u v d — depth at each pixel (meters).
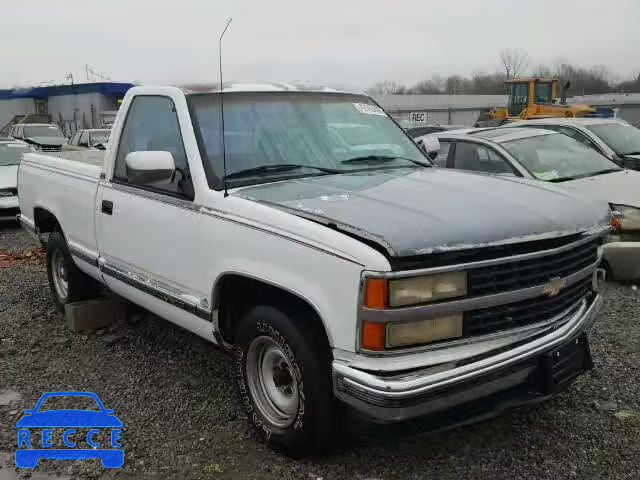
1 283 7.11
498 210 3.06
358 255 2.68
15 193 11.39
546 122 8.98
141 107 4.32
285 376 3.36
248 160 3.77
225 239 3.37
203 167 3.64
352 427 3.04
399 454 3.37
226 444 3.53
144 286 4.19
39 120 40.81
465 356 2.80
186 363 4.70
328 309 2.81
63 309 5.77
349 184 3.54
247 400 3.52
